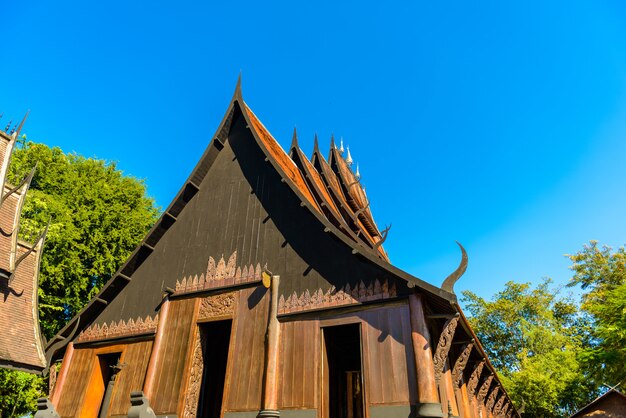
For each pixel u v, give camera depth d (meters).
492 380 14.39
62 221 22.02
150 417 5.74
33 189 22.55
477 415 12.96
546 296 37.56
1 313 11.45
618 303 21.06
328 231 9.79
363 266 9.20
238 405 8.94
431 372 7.46
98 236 23.80
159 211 29.91
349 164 26.12
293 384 8.65
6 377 16.69
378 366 7.99
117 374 10.90
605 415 18.31
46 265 20.66
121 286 12.58
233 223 11.82
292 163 14.90
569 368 29.55
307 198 11.34
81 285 22.44
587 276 37.38
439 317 8.05
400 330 8.10
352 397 12.70
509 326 36.25
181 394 9.72
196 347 10.33
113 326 11.88
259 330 9.64
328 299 9.20
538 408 28.84
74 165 26.20
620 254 36.56
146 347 11.02
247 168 12.69
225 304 10.50
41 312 21.06
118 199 26.34
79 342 12.10
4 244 11.93
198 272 11.45
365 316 8.61
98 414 11.20
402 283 8.52
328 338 9.39
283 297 9.78
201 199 12.96
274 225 11.09
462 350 9.36
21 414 17.80
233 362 9.53
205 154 13.20
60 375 11.69
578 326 37.84
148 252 12.74
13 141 13.05
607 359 21.38
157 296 11.68
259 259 10.71
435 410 7.05
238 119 13.82
